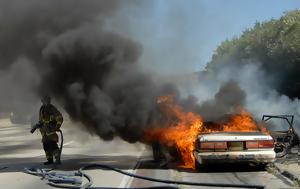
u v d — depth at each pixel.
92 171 11.66
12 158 15.48
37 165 13.24
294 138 14.29
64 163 13.62
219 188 9.24
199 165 11.56
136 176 10.59
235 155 11.16
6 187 9.68
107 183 9.86
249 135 11.39
